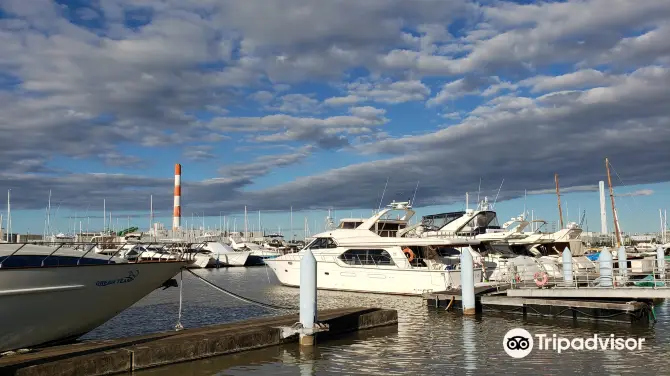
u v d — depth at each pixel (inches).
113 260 632.4
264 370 508.1
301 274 626.2
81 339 665.0
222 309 967.0
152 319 851.4
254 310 951.6
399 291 1118.4
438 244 1115.9
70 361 446.9
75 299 553.6
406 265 1123.3
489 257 1194.0
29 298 514.9
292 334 609.6
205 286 1487.5
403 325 759.7
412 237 1184.8
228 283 1626.5
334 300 1058.7
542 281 879.7
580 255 1397.6
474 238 1206.3
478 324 767.7
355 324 713.0
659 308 938.1
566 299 826.8
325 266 1216.2
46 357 461.7
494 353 581.3
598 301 795.4
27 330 522.0
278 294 1235.9
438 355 571.8
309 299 620.7
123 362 481.7
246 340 579.8
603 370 507.2
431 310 909.8
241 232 4094.5
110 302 589.3
